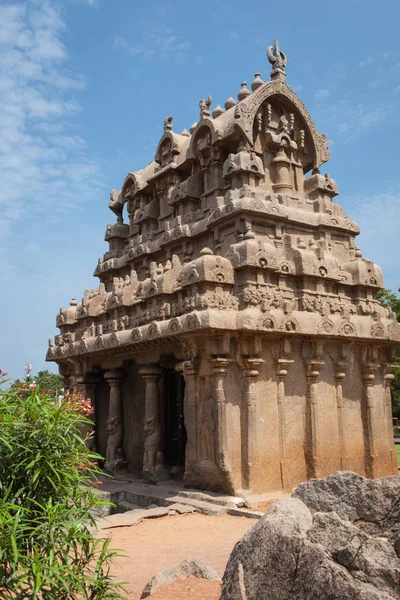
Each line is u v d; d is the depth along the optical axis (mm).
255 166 16328
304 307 15461
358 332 16453
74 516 5934
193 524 11930
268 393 14484
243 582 5609
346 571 4980
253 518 12086
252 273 14633
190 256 17844
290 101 18188
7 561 5324
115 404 19703
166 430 19266
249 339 14125
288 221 16391
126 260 21578
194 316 13609
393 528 5527
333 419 15945
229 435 13773
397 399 41062
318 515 5520
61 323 22688
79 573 5773
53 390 8227
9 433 6070
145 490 15609
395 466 17641
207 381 14445
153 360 16969
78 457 6395
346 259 18109
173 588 7133
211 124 17625
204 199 18047
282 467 14281
